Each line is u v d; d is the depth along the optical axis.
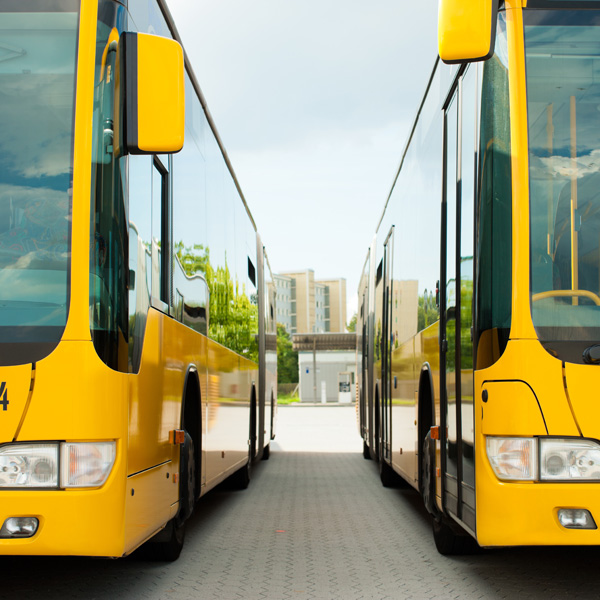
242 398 10.98
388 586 5.73
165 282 5.76
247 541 7.62
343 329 179.12
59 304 4.36
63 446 4.22
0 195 4.48
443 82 6.38
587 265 4.67
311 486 12.41
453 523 6.29
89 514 4.16
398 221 9.51
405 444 8.45
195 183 7.18
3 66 4.61
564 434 4.43
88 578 5.96
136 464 4.65
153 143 4.46
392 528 8.34
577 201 4.75
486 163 4.85
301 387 58.97
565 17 4.89
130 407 4.54
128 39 4.54
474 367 4.80
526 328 4.55
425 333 7.09
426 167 7.28
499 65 4.89
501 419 4.50
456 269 5.59
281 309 160.88
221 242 8.93
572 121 4.82
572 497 4.34
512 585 5.66
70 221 4.46
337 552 7.05
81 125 4.55
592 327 4.56
